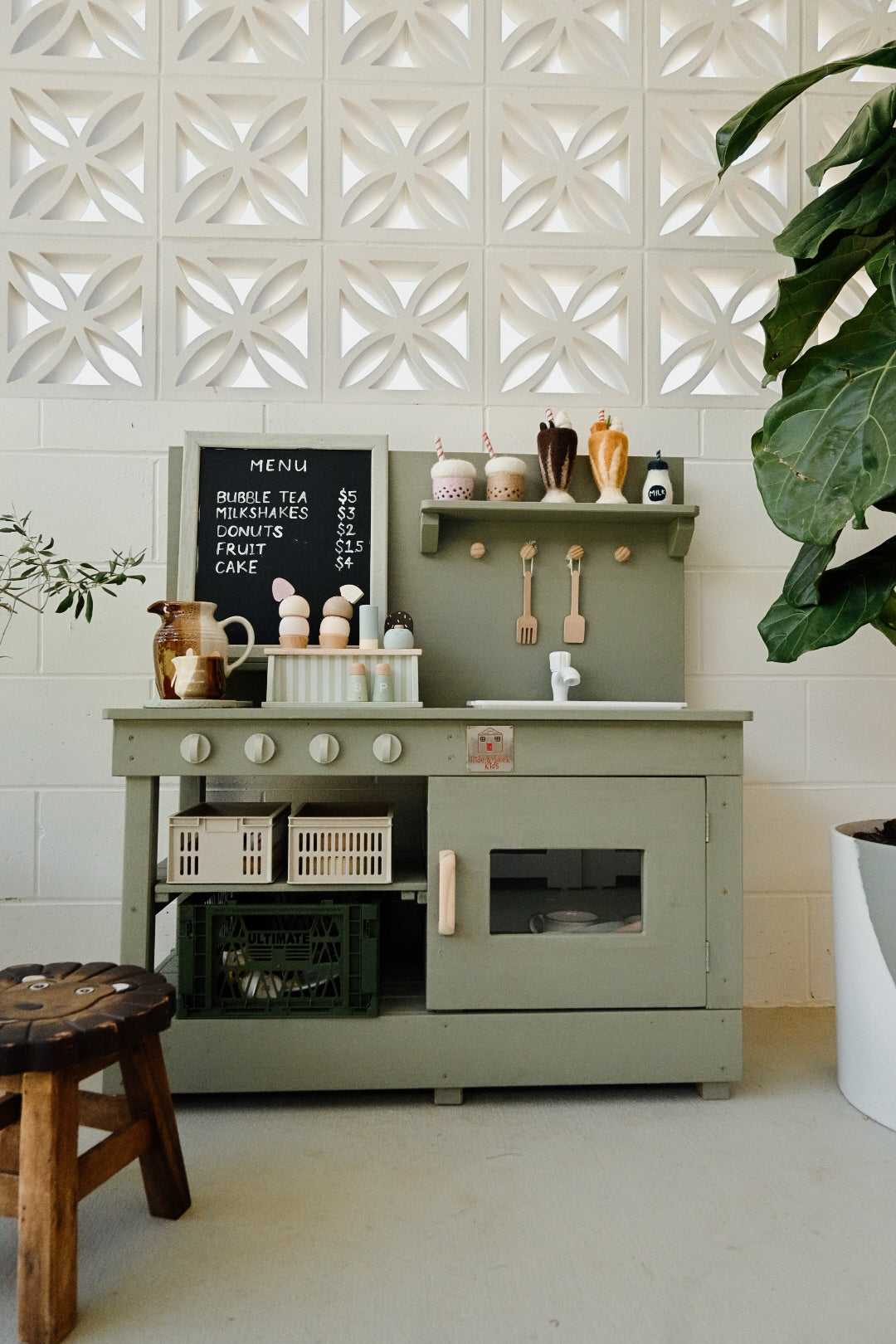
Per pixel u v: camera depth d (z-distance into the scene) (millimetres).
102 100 2045
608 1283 1117
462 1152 1433
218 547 1972
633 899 1620
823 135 2139
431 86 2080
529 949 1577
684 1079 1589
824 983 2111
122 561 2014
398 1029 1563
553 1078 1575
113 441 2023
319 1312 1061
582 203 2090
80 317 2021
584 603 2031
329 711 1555
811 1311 1068
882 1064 1528
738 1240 1202
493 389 2082
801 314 1688
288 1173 1365
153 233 2039
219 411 2043
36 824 1997
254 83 2051
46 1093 1017
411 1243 1192
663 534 2045
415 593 2004
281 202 2102
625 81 2105
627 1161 1403
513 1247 1186
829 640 1471
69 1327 1027
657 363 2109
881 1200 1301
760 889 2105
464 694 2002
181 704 1636
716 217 2172
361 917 1570
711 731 1601
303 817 1572
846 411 1351
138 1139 1185
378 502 1985
